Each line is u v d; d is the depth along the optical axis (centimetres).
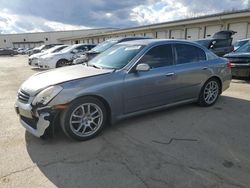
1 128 406
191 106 519
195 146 335
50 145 342
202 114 468
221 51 1183
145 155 312
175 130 391
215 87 529
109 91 366
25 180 261
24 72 1249
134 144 343
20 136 372
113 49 477
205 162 293
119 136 370
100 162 296
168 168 281
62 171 278
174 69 446
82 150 328
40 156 312
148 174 270
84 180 261
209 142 347
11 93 693
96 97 360
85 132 358
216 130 390
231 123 421
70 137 348
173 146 335
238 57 821
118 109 384
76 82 345
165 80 431
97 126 369
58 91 328
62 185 253
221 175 266
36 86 344
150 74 411
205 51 515
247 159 300
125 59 412
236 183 252
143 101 412
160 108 444
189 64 473
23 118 364
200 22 2480
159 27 3019
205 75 498
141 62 405
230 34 1427
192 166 284
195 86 486
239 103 547
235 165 286
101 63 438
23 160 302
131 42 472
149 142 349
